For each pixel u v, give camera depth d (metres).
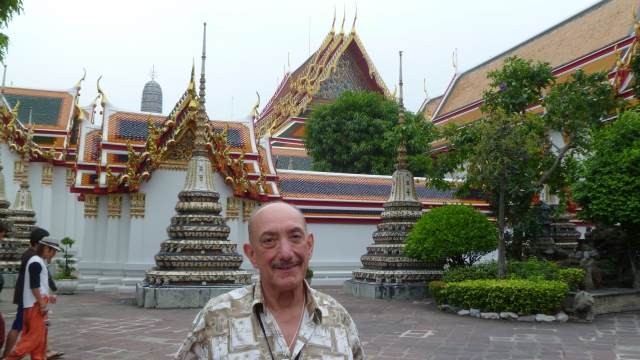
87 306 13.95
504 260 13.37
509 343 9.12
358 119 32.59
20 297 7.34
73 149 30.91
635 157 12.57
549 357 8.08
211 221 14.52
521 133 13.34
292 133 45.91
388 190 24.52
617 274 14.69
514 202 14.61
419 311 13.20
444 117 40.31
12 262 19.94
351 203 23.23
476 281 12.47
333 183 24.03
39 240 7.56
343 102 33.91
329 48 46.97
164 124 18.41
